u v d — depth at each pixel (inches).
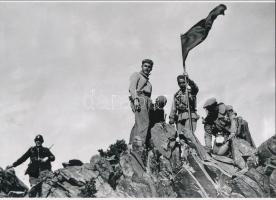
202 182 1309.1
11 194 1221.1
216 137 1435.8
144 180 1286.9
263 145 1360.7
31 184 1269.7
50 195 1220.5
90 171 1269.7
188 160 1344.7
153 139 1365.7
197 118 1454.2
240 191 1300.4
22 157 1289.4
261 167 1338.6
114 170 1282.0
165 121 1418.6
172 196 1286.9
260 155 1355.8
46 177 1243.8
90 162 1290.6
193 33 1515.7
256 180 1314.0
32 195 1221.7
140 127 1368.1
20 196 1225.4
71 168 1268.5
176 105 1460.4
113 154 1325.0
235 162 1362.0
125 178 1284.4
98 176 1264.8
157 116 1409.9
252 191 1301.7
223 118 1434.5
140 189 1273.4
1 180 1237.1
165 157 1343.5
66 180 1241.4
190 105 1455.5
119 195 1254.9
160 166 1326.3
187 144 1375.5
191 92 1470.2
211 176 1321.4
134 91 1395.2
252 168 1334.9
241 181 1310.3
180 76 1472.7
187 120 1437.0
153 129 1375.5
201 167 1332.4
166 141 1363.2
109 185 1261.1
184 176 1315.2
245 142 1389.0
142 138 1358.3
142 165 1314.0
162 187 1289.4
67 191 1228.5
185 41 1517.0
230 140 1406.3
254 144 1446.9
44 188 1227.2
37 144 1300.4
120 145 1336.1
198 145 1366.9
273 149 1343.5
